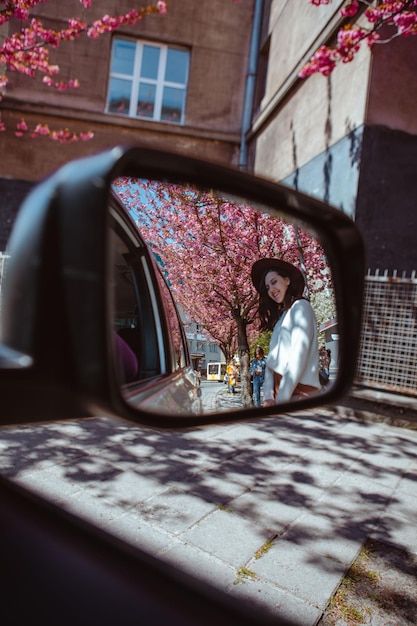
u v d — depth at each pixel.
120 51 9.57
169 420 0.60
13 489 0.60
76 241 0.35
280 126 8.45
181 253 0.89
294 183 7.76
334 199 6.46
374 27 4.30
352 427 4.78
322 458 3.69
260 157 9.35
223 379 0.82
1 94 7.55
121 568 0.55
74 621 0.47
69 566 0.52
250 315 0.86
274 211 0.87
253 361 0.84
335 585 1.99
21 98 9.10
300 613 1.79
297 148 7.72
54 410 0.42
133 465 3.23
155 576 0.56
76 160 0.39
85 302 0.35
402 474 3.44
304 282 0.91
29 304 0.36
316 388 0.91
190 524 2.43
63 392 0.38
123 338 0.79
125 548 0.58
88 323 0.35
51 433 3.83
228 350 0.84
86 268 0.35
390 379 5.51
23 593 0.48
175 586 0.56
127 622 0.49
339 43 4.45
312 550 2.26
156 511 2.56
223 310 0.86
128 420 0.52
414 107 6.02
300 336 0.89
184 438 3.94
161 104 9.78
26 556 0.51
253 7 9.91
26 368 0.35
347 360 0.99
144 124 9.55
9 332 0.36
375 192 5.96
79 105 9.33
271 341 0.87
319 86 7.12
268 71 9.29
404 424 4.90
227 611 0.56
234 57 9.88
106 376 0.35
